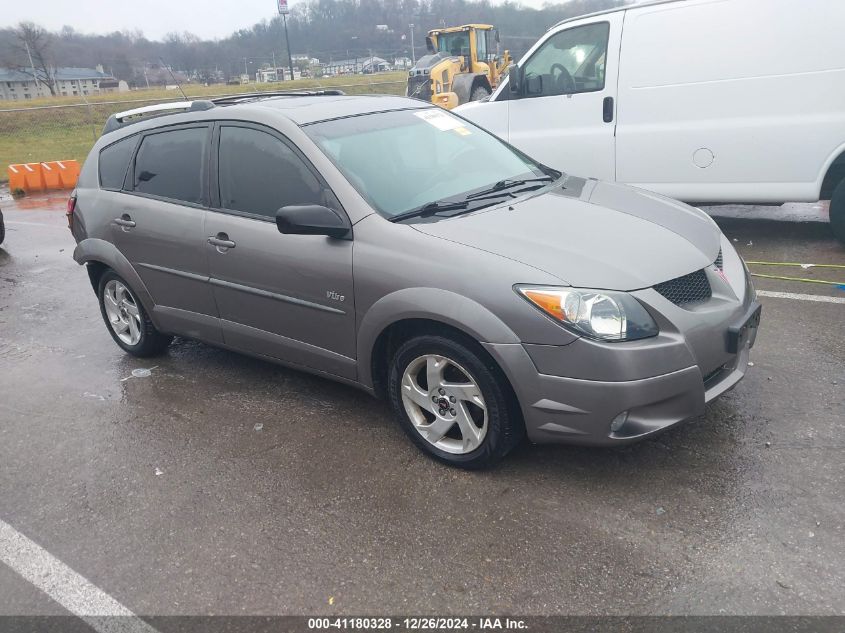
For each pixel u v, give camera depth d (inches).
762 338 173.3
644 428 112.6
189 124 166.4
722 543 105.0
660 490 118.3
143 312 185.8
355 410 155.4
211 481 132.6
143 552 114.1
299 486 128.5
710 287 124.6
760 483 117.7
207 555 112.0
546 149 275.4
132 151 180.5
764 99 231.3
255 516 120.7
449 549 108.7
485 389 119.3
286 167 145.9
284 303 146.6
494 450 122.8
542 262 116.1
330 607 99.4
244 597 102.6
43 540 119.6
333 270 134.8
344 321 136.8
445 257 121.3
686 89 243.0
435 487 124.7
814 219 282.7
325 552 110.4
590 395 110.8
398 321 127.9
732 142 238.7
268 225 146.9
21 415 167.2
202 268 160.9
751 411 140.2
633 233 128.8
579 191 154.2
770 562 100.3
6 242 370.3
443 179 149.3
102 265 193.8
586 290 111.5
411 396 131.8
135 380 181.3
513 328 113.5
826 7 217.6
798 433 131.2
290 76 1346.0
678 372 111.7
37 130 965.8
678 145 248.1
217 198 157.8
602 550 105.7
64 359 200.2
